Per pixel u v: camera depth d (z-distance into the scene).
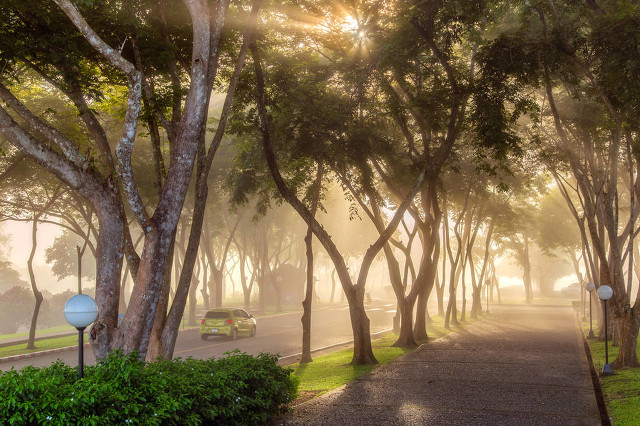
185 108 9.94
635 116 14.60
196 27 9.91
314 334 30.89
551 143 23.27
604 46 14.02
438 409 10.80
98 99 12.17
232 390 8.60
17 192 25.31
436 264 26.47
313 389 13.66
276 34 17.61
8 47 10.93
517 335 26.98
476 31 16.33
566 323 35.91
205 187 12.48
